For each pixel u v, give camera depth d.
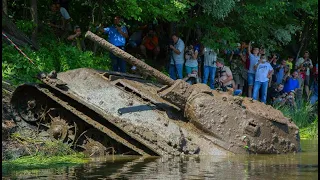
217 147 15.08
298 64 32.06
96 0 23.80
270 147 15.49
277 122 15.79
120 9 23.17
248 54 28.30
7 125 15.65
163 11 23.92
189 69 25.73
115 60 22.59
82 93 15.86
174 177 11.10
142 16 24.39
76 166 12.81
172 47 25.45
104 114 15.21
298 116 26.09
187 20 27.80
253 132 15.36
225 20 29.66
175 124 15.34
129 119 15.25
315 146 18.16
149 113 15.47
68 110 15.51
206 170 12.09
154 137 14.89
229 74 26.89
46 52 21.11
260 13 29.19
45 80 15.85
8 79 18.41
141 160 13.89
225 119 15.41
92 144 15.31
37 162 13.52
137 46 26.73
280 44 33.19
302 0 32.19
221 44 27.38
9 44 20.34
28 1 23.44
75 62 21.45
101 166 12.78
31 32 21.97
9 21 20.77
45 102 16.08
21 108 16.28
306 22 35.69
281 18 32.12
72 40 23.05
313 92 32.44
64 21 23.36
